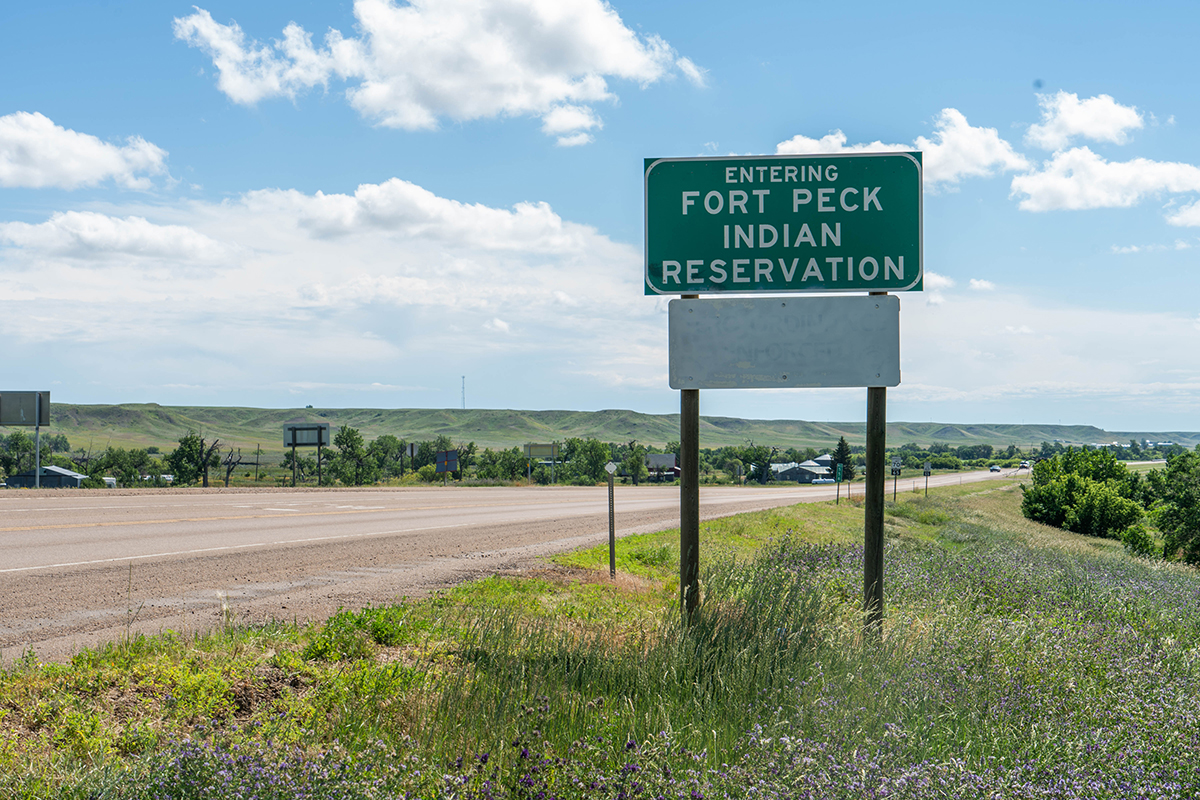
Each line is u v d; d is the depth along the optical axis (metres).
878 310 7.93
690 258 8.05
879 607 7.87
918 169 7.94
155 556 12.34
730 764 4.20
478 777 3.90
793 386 7.97
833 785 3.68
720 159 8.05
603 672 5.88
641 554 15.45
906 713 5.11
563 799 3.73
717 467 185.62
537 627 7.01
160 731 4.48
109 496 24.27
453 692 5.10
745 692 5.40
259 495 28.55
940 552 14.54
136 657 5.95
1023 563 14.19
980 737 4.86
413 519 21.41
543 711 4.86
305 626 7.53
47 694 4.92
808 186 8.01
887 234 7.96
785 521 27.86
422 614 8.21
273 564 12.09
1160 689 5.83
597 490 48.28
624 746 4.43
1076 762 4.44
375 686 5.35
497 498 34.06
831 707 4.86
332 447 178.88
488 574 11.84
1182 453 41.72
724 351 8.02
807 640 6.54
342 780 3.66
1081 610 10.09
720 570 8.85
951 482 137.00
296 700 5.16
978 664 6.32
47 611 8.16
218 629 7.21
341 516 21.34
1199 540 39.56
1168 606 11.34
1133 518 53.47
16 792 3.65
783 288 8.01
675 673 5.64
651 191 8.09
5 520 16.59
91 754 4.10
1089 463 69.94
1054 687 5.96
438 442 120.69
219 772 3.56
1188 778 4.32
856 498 56.00
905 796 3.68
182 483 89.94
